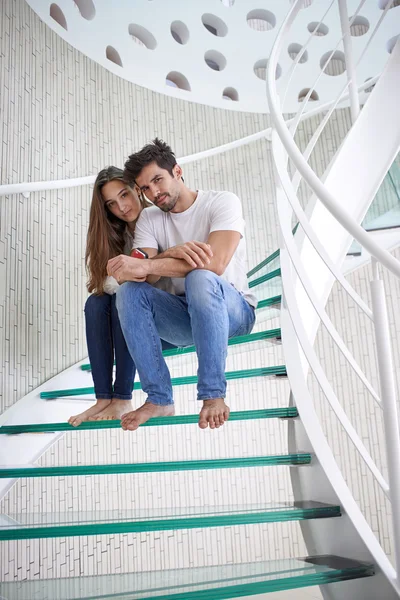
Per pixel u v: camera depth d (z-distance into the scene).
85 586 1.21
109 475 2.69
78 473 1.43
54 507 2.45
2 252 2.19
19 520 1.49
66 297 2.50
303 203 3.39
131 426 1.48
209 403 1.46
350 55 2.18
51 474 1.44
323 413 3.26
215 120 3.46
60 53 2.83
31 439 1.99
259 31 3.78
